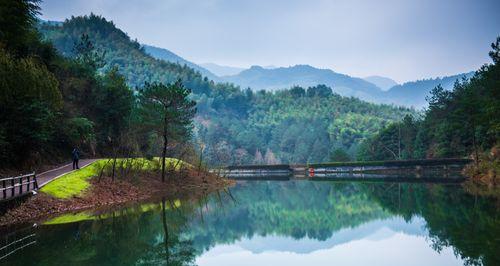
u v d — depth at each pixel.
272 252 23.83
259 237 28.42
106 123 62.00
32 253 20.61
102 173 43.59
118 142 57.81
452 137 97.31
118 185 43.12
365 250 24.03
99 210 34.16
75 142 54.28
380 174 101.25
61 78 56.28
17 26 38.44
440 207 39.03
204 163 72.19
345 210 41.31
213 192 55.00
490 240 24.02
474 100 73.44
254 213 39.25
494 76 70.38
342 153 122.75
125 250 22.16
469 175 73.94
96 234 25.62
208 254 22.92
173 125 54.62
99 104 60.66
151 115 51.22
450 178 78.44
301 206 44.56
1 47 32.19
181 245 24.52
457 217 32.81
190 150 70.25
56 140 49.72
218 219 35.06
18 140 36.91
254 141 184.50
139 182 48.22
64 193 34.06
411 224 31.53
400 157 120.94
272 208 42.88
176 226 30.16
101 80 64.88
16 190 29.48
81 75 61.28
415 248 23.69
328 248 24.94
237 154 162.75
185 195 49.44
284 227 32.44
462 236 25.67
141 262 20.19
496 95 65.81
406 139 118.81
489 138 79.62
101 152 60.81
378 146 126.62
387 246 24.80
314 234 29.55
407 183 71.25
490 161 69.88
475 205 38.41
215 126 196.50
